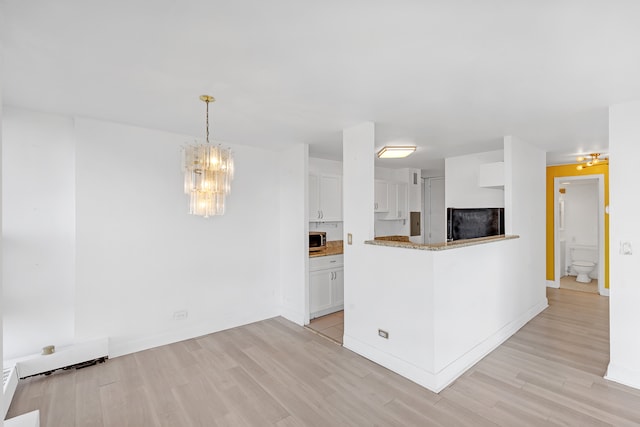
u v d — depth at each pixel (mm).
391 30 1532
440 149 4355
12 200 2643
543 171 4414
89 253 2918
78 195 2861
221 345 3316
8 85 2170
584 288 5559
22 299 2684
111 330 3031
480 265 2986
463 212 4465
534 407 2195
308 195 4145
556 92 2314
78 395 2402
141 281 3209
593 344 3213
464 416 2115
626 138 2480
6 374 2334
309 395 2389
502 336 3305
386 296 2820
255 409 2230
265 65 1894
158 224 3318
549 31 1532
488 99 2465
